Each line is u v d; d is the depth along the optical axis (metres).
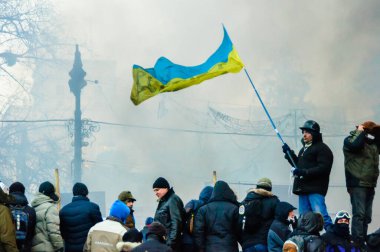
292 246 12.27
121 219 14.11
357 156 15.30
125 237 12.52
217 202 14.03
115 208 14.10
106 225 13.96
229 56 16.73
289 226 14.16
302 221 12.43
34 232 14.95
